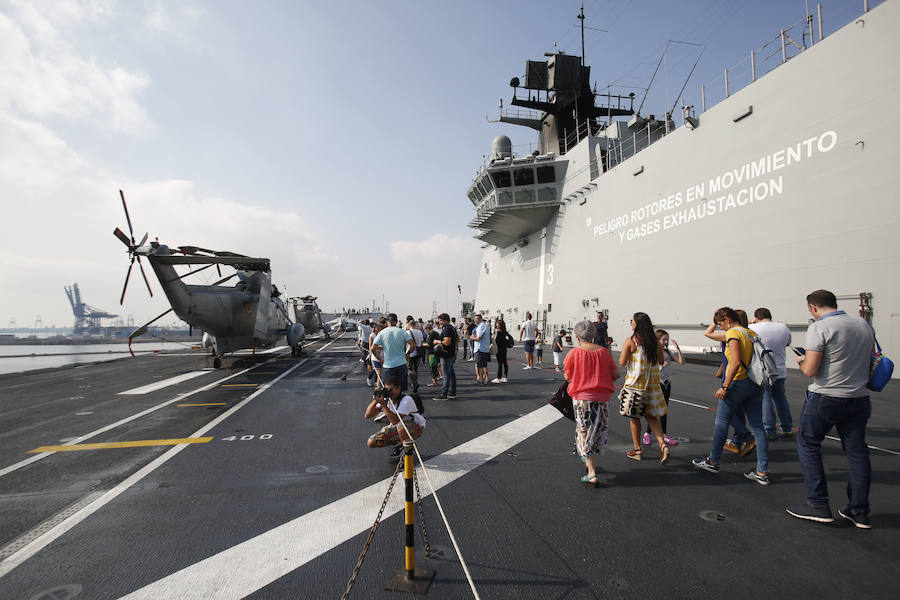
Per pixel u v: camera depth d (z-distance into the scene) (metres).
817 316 3.43
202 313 15.30
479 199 27.27
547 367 14.84
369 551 2.91
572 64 23.84
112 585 2.54
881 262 9.69
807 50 11.18
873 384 3.10
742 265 12.86
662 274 16.00
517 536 3.10
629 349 4.62
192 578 2.60
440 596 2.39
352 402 8.59
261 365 16.72
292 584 2.53
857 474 3.17
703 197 14.25
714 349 13.50
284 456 5.07
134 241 13.85
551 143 25.94
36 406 8.52
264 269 16.42
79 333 152.88
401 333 6.89
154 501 3.77
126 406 8.34
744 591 2.41
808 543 2.95
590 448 4.05
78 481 4.29
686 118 14.88
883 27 9.66
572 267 22.33
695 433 5.86
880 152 9.72
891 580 2.49
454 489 4.00
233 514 3.51
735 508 3.53
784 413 5.55
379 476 4.38
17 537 3.14
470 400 8.62
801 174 11.30
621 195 18.42
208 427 6.53
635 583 2.50
